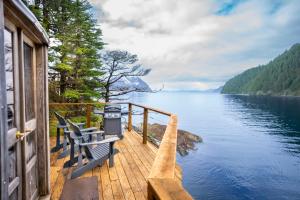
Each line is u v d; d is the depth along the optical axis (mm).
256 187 21469
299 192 20672
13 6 1562
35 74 2609
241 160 29859
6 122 1412
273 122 70125
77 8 10211
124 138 6520
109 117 6043
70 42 9500
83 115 10414
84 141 4031
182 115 96812
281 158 32250
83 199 2350
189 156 28359
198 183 21062
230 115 94812
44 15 8906
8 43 1822
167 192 885
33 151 2568
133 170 3988
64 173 3828
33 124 2492
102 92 12672
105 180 3541
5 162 1383
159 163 1293
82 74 10336
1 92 1325
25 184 2113
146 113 5781
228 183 21656
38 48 2609
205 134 50719
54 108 9266
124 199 2941
